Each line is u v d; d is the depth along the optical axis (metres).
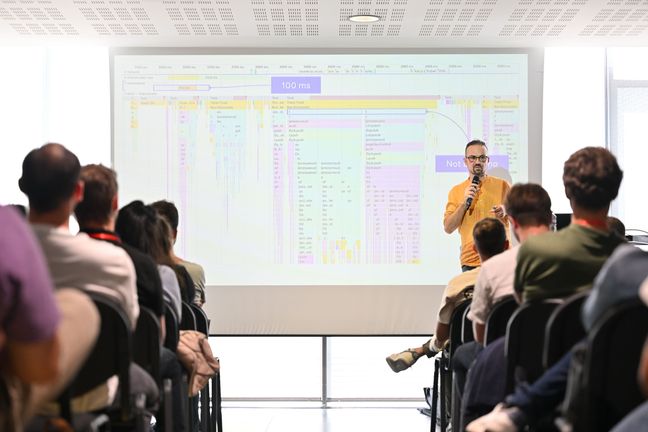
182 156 6.43
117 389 2.64
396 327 6.41
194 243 6.44
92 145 6.47
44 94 6.44
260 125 6.42
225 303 6.43
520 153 6.40
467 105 6.41
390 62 6.41
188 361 3.61
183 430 3.45
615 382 2.02
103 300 2.34
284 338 6.67
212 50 6.40
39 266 1.64
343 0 5.21
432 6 5.34
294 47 6.39
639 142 6.50
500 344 2.92
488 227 3.72
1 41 6.21
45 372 1.67
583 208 2.68
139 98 6.41
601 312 2.04
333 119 6.43
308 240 6.43
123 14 5.52
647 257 2.01
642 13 5.45
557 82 6.47
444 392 4.25
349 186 6.43
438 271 6.42
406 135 6.43
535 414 2.38
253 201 6.44
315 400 6.33
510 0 5.20
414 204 6.43
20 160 6.47
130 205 3.62
